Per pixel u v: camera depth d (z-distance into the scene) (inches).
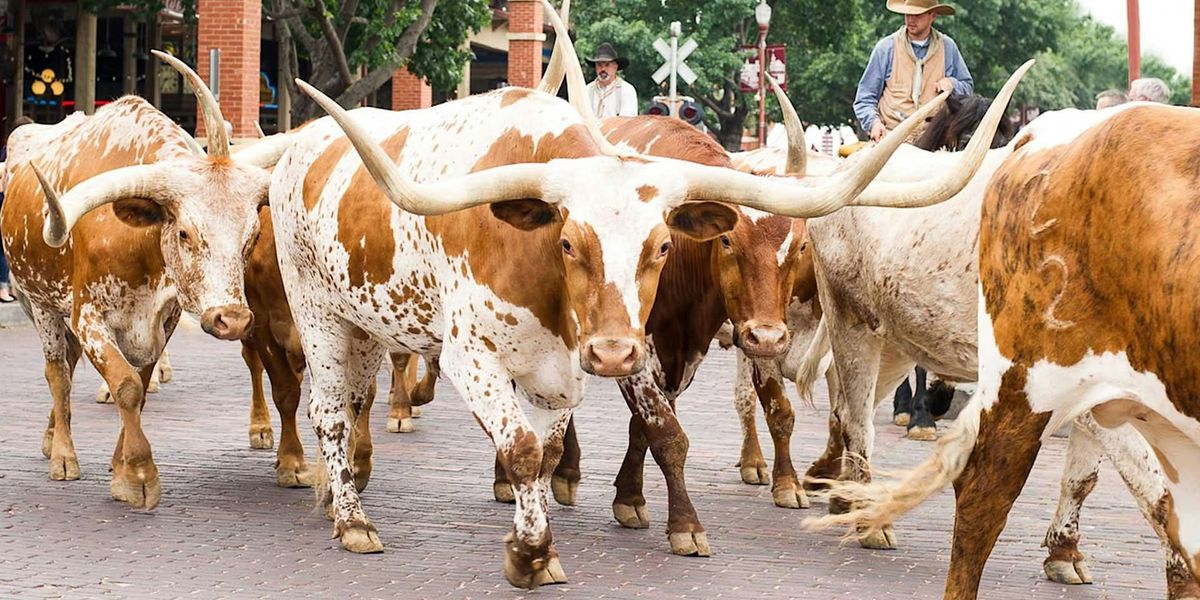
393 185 250.5
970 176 249.3
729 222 264.7
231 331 317.1
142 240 337.1
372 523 322.0
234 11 975.6
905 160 313.1
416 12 1058.1
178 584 274.8
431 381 445.4
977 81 2124.8
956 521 234.1
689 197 261.1
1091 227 212.7
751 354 307.3
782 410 357.4
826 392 563.2
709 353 701.3
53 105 1141.1
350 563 293.4
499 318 271.3
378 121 317.1
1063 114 231.0
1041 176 221.5
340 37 1035.9
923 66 435.2
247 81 986.7
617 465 400.2
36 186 373.1
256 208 327.0
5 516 324.8
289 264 325.1
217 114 332.5
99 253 339.3
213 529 318.7
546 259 264.5
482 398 274.1
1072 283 215.3
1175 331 199.9
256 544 306.7
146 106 361.4
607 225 251.3
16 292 401.7
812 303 373.1
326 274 310.7
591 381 561.9
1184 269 198.4
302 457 368.8
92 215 342.3
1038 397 221.6
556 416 294.5
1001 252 227.1
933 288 296.0
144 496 334.6
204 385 537.0
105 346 340.2
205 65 981.2
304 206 316.2
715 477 390.9
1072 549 291.9
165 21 1182.3
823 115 2177.7
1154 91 519.5
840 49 1892.2
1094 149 214.4
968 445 234.2
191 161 327.6
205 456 401.1
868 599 276.5
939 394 401.7
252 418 415.8
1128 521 346.3
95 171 358.6
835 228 323.6
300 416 473.4
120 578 278.1
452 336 280.4
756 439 386.6
